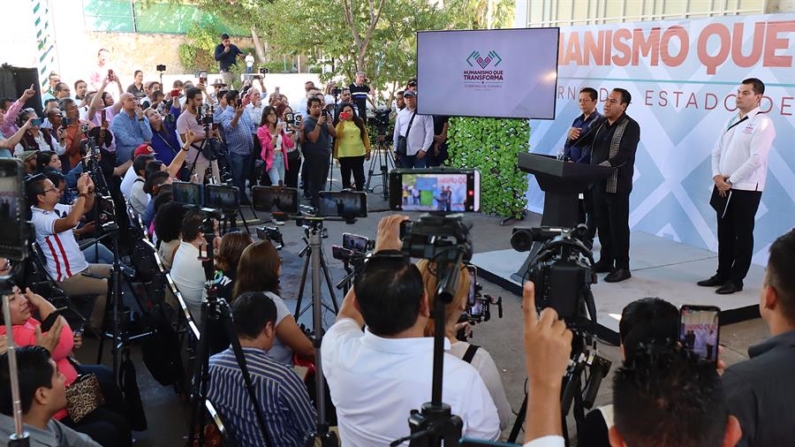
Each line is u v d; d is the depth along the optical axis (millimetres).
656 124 6949
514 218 8180
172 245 4410
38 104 9492
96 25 20281
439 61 8078
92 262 5328
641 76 7023
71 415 2980
